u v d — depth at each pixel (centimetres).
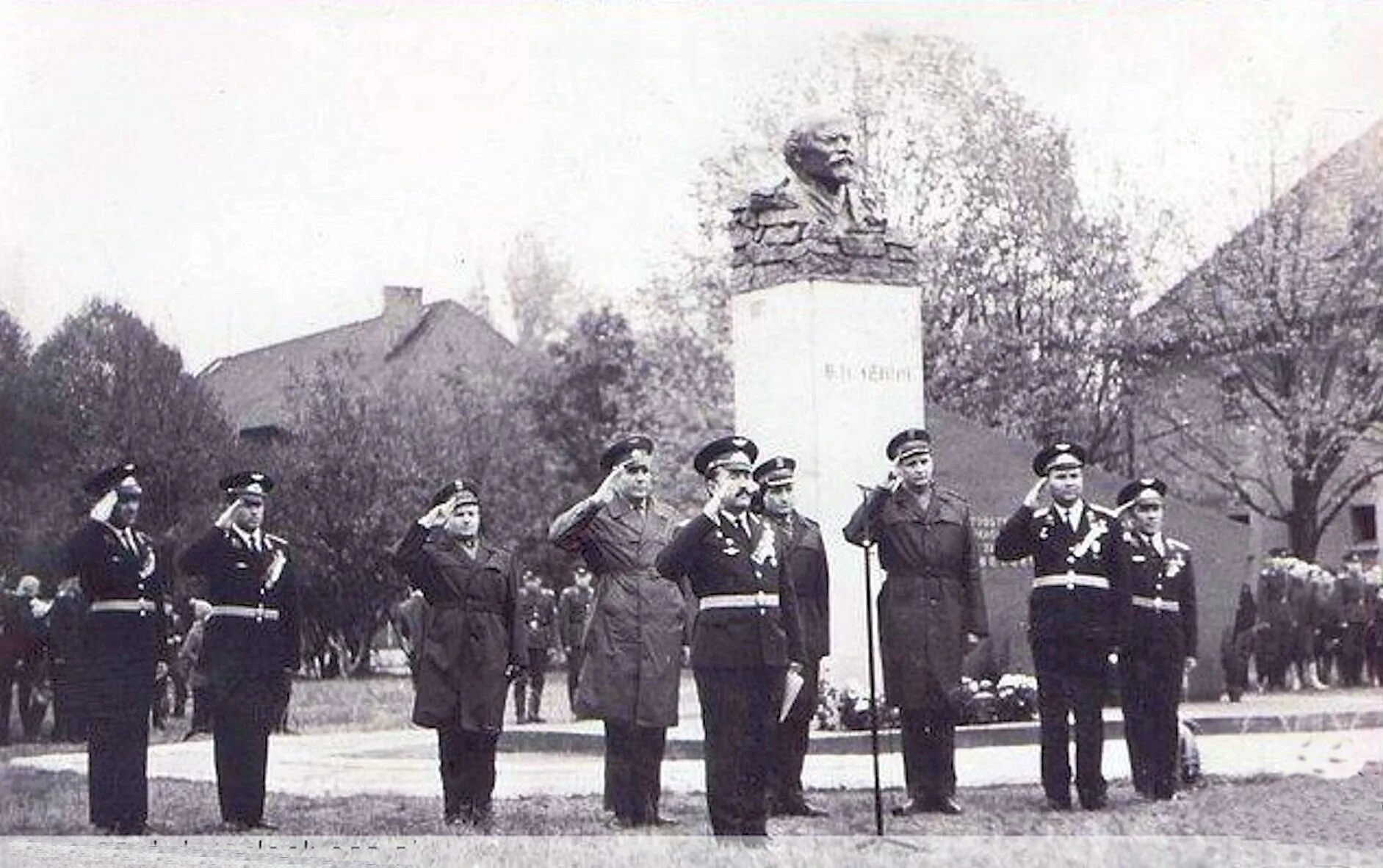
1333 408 2677
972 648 1212
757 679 909
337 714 2159
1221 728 1667
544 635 2092
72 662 1095
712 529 913
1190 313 2703
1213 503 2730
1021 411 2672
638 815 1023
